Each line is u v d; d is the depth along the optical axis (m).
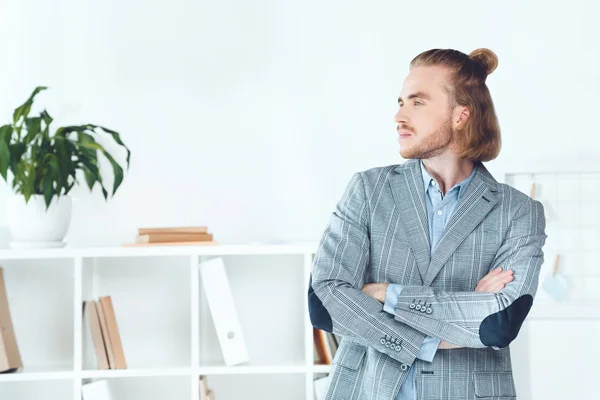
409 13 2.57
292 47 2.56
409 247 1.63
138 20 2.54
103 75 2.53
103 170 2.51
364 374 1.62
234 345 2.23
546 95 2.56
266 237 2.54
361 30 2.57
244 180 2.54
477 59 1.69
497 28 2.57
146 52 2.54
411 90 1.63
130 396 2.49
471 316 1.54
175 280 2.53
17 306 2.48
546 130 2.55
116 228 2.51
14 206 2.24
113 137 2.34
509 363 1.62
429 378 1.55
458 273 1.61
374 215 1.66
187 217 2.53
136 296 2.51
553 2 2.58
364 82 2.56
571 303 2.46
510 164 2.52
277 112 2.55
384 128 2.55
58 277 2.50
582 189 2.52
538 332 2.45
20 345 2.47
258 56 2.56
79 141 2.31
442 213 1.65
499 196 1.67
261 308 2.54
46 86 2.51
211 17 2.56
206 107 2.54
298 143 2.55
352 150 2.55
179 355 2.51
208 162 2.54
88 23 2.53
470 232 1.62
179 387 2.51
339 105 2.56
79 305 2.18
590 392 2.44
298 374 2.53
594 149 2.54
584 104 2.55
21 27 2.51
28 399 2.47
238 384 2.52
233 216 2.53
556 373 2.44
